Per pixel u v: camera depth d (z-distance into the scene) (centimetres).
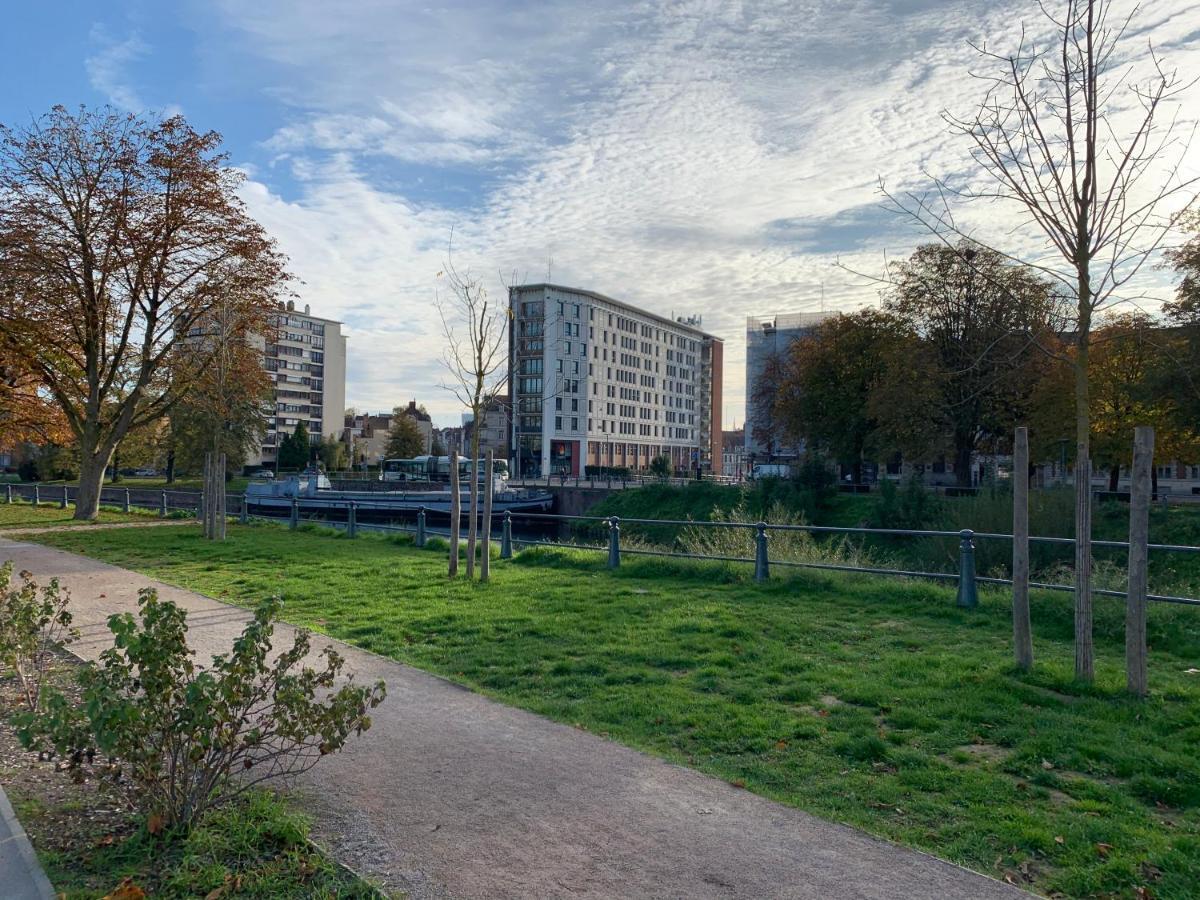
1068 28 693
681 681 734
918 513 3678
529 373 10331
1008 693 672
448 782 498
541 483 7000
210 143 2648
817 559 1477
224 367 2433
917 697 666
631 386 12025
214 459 2139
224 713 401
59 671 743
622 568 1432
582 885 370
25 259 2458
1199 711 621
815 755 549
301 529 2425
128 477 9419
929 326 4422
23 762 524
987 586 1221
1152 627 891
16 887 359
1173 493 6075
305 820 427
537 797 475
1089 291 705
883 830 435
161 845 402
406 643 895
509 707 662
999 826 436
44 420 3262
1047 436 4128
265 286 2748
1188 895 368
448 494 4956
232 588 1280
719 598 1142
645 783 498
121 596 1193
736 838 421
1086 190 696
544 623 979
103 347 2964
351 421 15662
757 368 12244
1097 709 631
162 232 2627
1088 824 438
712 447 14700
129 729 381
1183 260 3080
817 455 5197
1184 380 3094
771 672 750
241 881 367
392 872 382
